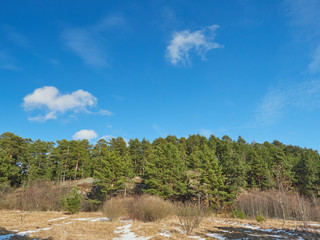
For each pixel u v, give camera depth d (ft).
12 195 115.85
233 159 132.87
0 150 155.53
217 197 112.37
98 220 65.57
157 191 121.19
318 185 128.67
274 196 105.81
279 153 187.73
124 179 129.39
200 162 131.75
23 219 64.49
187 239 37.52
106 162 129.90
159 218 57.98
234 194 115.65
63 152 191.62
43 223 58.13
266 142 245.04
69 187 141.38
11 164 167.73
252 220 79.66
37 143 190.80
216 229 50.19
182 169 132.05
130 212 67.82
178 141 239.50
